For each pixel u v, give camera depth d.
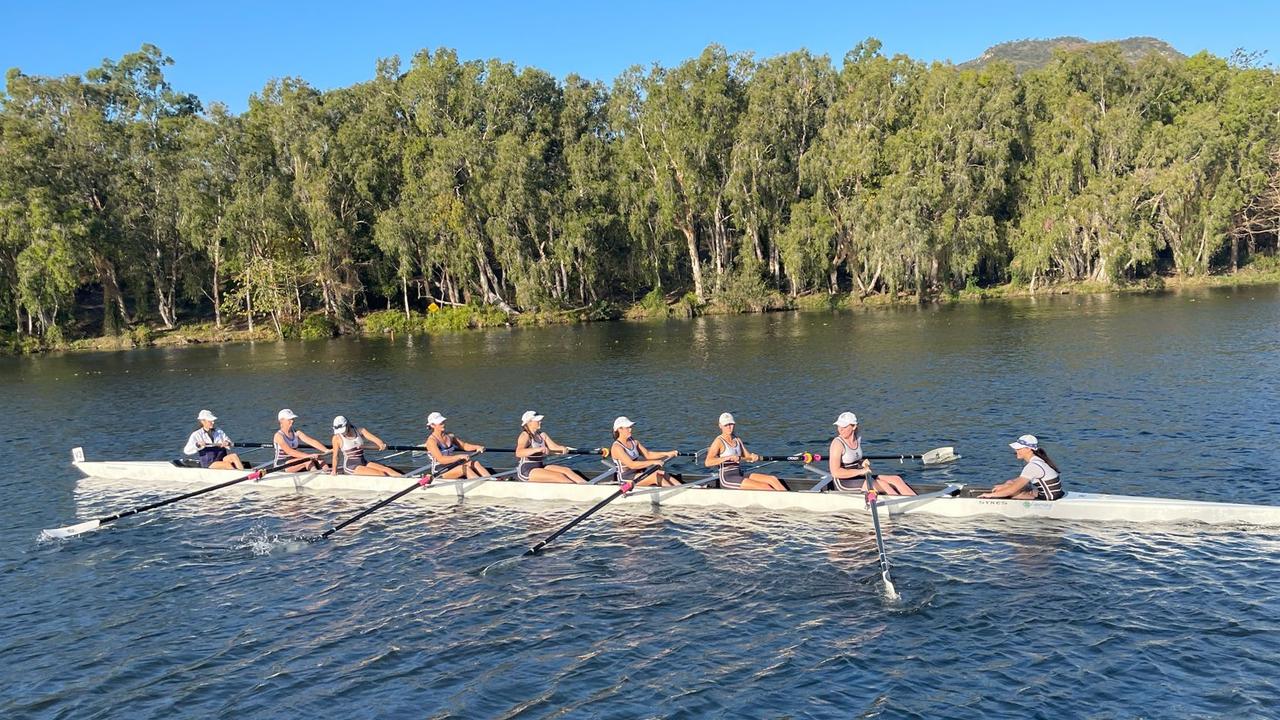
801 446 22.98
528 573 14.04
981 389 29.22
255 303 69.25
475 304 73.94
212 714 10.24
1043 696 9.88
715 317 70.44
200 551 15.73
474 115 77.81
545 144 74.44
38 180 66.81
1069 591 12.38
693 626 11.94
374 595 13.42
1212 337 39.12
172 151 73.00
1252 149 82.31
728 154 75.12
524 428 18.47
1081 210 73.81
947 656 10.83
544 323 71.31
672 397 31.09
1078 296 71.38
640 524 16.03
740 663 10.91
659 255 76.88
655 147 75.31
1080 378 30.08
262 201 67.50
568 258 71.25
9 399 39.34
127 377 46.25
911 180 70.19
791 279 75.38
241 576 14.42
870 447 22.44
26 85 73.00
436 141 70.56
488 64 78.00
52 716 10.32
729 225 80.56
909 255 70.06
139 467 21.70
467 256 71.88
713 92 71.69
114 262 72.50
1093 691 9.92
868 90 74.88
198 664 11.42
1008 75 80.62
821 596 12.66
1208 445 20.02
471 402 32.31
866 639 11.35
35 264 63.62
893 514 15.75
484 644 11.66
